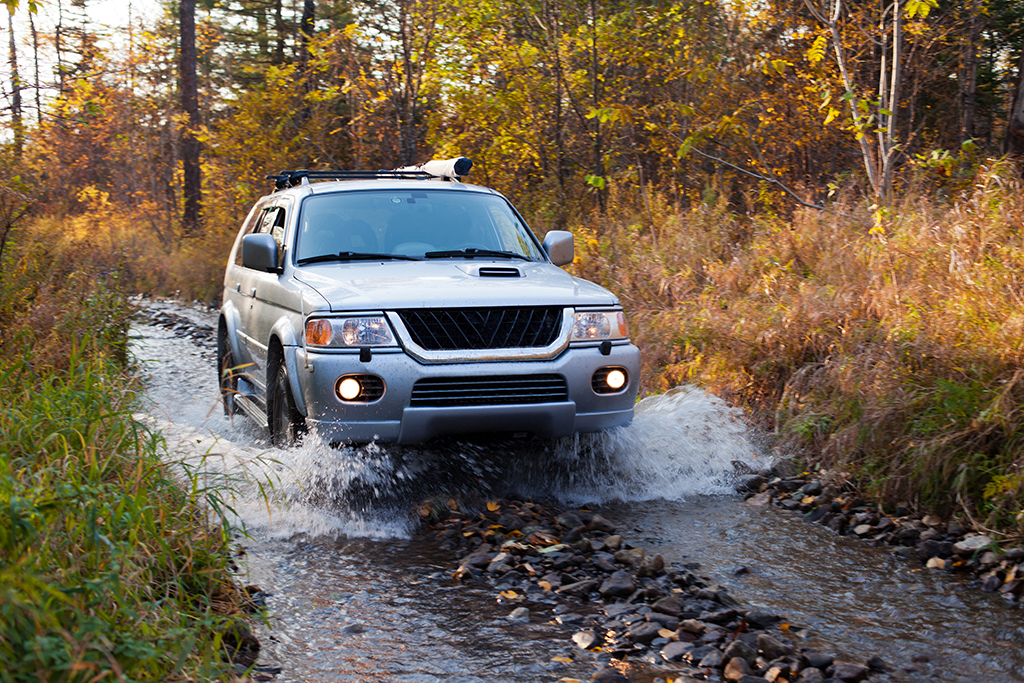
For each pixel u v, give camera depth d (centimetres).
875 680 295
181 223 2392
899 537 443
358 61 1539
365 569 398
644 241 984
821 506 490
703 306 761
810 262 782
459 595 367
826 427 573
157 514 347
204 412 738
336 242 583
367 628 334
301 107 1758
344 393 459
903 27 1002
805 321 658
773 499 518
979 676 298
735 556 421
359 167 1669
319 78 1778
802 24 1132
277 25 3262
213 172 2067
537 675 296
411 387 461
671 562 410
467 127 1386
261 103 1738
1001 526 436
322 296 484
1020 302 542
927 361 543
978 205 649
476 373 467
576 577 387
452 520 466
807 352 653
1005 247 595
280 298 545
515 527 451
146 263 2111
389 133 1605
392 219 604
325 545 430
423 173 720
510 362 475
